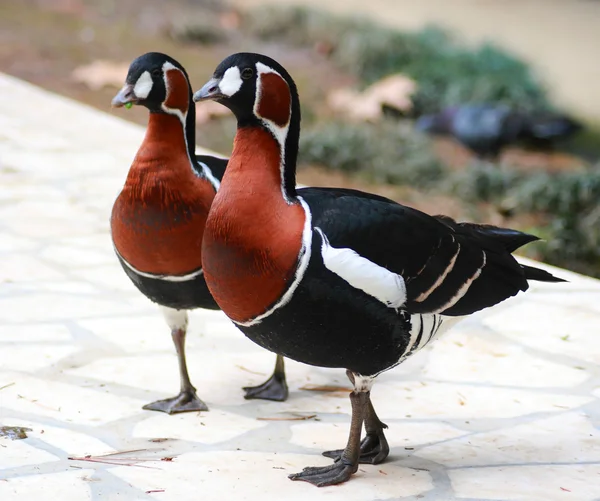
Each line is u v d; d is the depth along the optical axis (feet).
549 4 91.09
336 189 21.25
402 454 22.15
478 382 26.16
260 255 19.01
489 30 81.05
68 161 46.21
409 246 19.75
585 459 21.95
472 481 20.81
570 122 57.88
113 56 71.82
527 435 23.15
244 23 82.43
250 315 19.58
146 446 22.25
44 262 34.37
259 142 19.33
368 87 66.13
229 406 24.63
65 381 25.61
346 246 19.15
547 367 27.04
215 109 57.41
